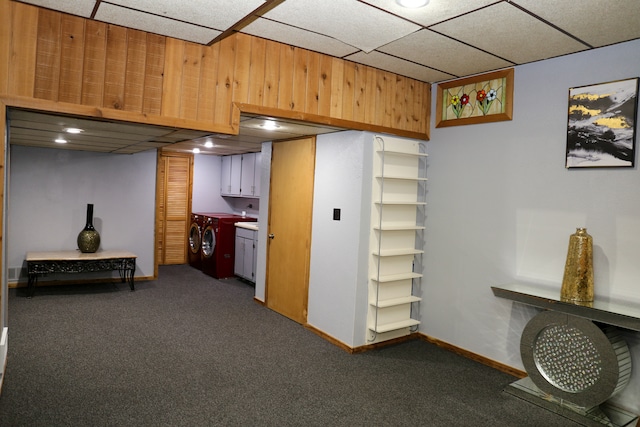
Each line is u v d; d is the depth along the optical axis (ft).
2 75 6.98
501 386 10.00
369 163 11.73
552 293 9.52
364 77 11.13
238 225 20.34
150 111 8.25
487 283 11.24
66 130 10.46
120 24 7.82
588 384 8.66
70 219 18.17
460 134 11.93
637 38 8.51
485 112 11.30
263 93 9.46
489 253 11.19
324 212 13.00
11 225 17.11
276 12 7.84
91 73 7.68
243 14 7.30
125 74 7.98
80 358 10.58
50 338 11.78
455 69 11.06
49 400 8.49
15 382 9.16
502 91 10.91
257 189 21.09
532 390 9.53
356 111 11.08
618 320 7.93
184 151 22.76
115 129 9.75
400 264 12.61
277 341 12.41
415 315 13.12
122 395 8.86
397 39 9.03
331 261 12.66
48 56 7.30
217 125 8.95
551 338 9.23
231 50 9.02
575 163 9.40
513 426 8.30
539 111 10.12
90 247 17.47
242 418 8.20
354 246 11.80
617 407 8.84
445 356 11.73
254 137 14.85
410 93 12.23
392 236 12.36
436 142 12.60
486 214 11.27
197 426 7.85
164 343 11.85
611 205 8.88
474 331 11.55
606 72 8.98
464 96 11.86
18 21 7.07
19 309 14.29
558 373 9.14
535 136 10.20
